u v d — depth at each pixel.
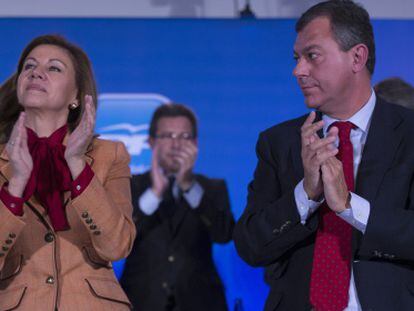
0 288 7.21
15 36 11.70
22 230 7.25
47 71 7.64
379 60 11.98
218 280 11.12
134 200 11.19
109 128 11.70
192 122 11.57
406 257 7.08
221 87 11.91
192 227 11.15
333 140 6.91
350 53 7.44
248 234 7.48
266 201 7.68
